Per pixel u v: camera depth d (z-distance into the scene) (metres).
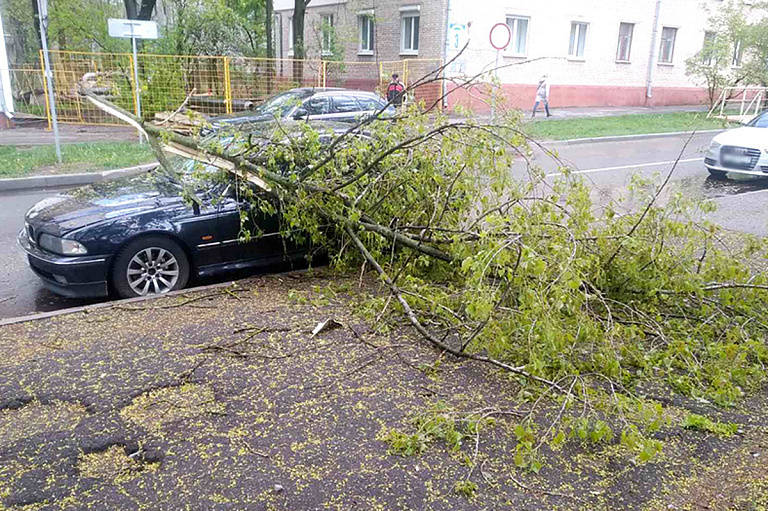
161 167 7.27
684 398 4.08
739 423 3.80
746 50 26.11
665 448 3.51
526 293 3.89
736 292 5.09
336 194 5.86
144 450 3.42
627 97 28.62
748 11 29.98
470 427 3.58
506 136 5.56
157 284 6.13
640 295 5.26
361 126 5.98
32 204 10.24
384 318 5.23
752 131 13.10
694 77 30.20
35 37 22.45
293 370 4.34
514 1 24.00
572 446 3.50
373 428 3.62
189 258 6.30
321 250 6.89
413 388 4.11
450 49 22.88
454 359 4.55
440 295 5.18
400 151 5.93
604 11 26.62
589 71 27.11
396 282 5.73
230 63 19.28
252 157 6.16
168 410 3.82
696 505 3.03
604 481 3.20
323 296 5.83
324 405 3.88
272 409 3.83
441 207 5.92
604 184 11.73
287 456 3.35
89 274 5.77
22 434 3.57
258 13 25.41
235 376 4.25
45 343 4.79
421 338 4.90
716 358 4.49
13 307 6.02
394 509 2.95
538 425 3.68
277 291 6.05
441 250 5.84
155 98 17.56
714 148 13.02
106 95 16.69
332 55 24.53
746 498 3.08
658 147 17.62
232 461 3.30
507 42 15.04
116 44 22.42
